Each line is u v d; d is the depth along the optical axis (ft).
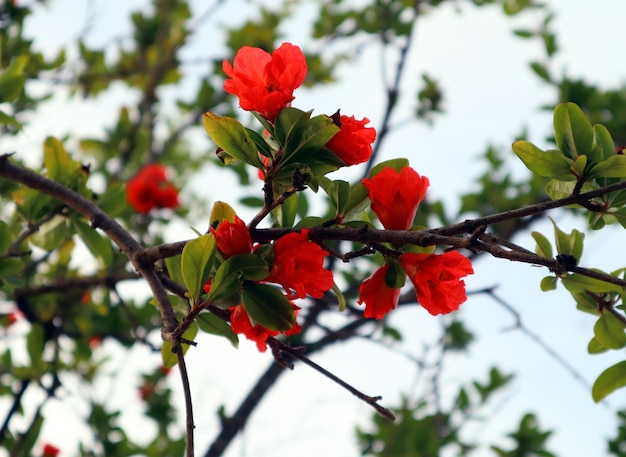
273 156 5.02
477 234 4.84
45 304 8.14
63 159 6.02
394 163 5.16
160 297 5.09
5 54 8.47
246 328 4.99
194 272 4.96
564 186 5.09
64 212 5.93
